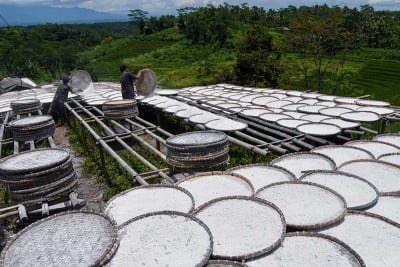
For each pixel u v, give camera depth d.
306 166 4.41
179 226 2.85
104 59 51.19
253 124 7.45
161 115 11.22
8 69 30.14
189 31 49.88
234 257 2.54
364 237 2.83
